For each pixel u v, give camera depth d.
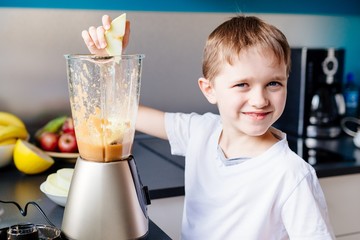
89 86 1.00
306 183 1.12
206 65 1.23
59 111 2.05
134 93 1.03
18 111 2.00
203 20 2.18
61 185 1.27
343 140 2.22
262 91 1.12
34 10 1.93
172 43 2.14
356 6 2.47
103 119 0.99
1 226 1.12
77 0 1.98
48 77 2.01
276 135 1.25
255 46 1.11
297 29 2.36
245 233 1.17
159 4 2.09
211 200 1.24
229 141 1.25
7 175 1.61
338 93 2.27
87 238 0.97
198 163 1.29
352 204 1.82
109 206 0.97
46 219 1.17
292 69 2.24
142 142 2.11
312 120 2.24
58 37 1.99
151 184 1.53
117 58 1.00
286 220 1.13
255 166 1.18
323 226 1.09
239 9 2.22
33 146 1.70
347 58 2.51
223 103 1.18
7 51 1.94
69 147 1.75
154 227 1.13
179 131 1.42
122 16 1.04
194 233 1.27
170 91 2.18
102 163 0.98
